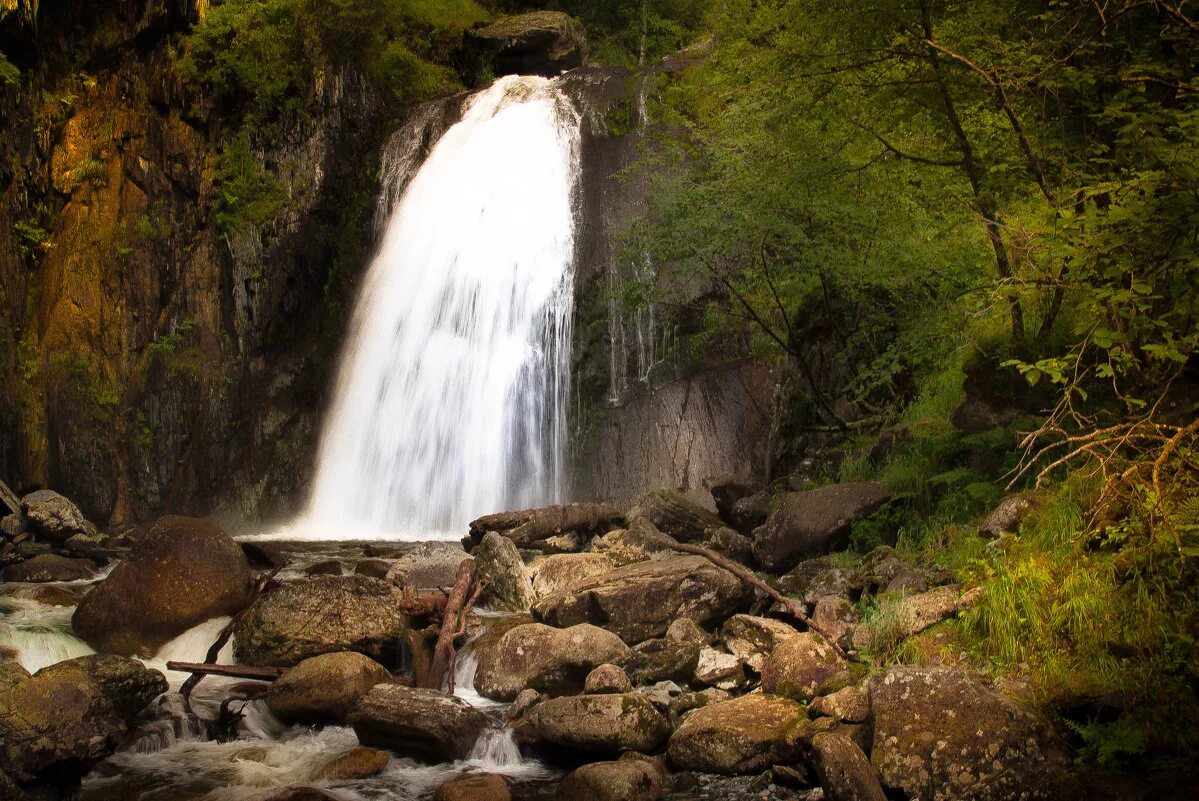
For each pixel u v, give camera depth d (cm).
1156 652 699
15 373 2056
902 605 841
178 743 835
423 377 2006
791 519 1129
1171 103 793
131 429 2044
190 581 1059
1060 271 827
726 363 1753
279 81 2198
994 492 961
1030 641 753
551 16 2600
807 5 1083
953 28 995
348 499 2017
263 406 2081
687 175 1539
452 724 798
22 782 704
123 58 2245
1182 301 674
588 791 692
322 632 970
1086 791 631
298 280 2153
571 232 1945
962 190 1110
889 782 671
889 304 1366
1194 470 739
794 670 823
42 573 1375
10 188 2170
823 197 1243
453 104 2250
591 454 1817
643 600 984
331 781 757
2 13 2066
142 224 2150
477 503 1892
